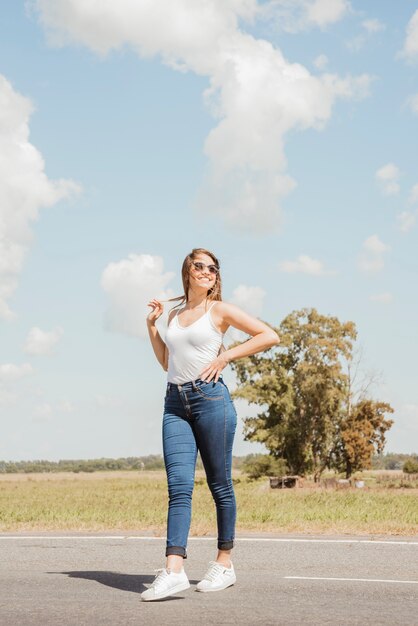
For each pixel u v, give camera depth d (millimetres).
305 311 64188
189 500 5488
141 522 12812
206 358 5512
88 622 4492
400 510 17109
